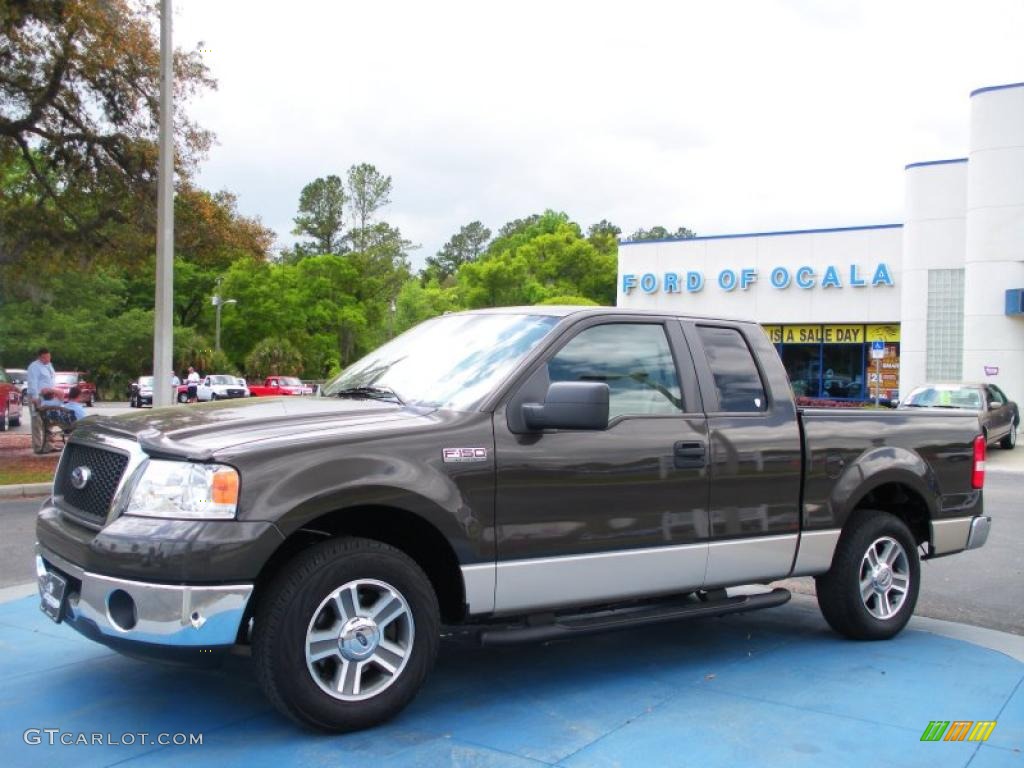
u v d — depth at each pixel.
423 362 5.14
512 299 82.81
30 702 4.50
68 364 58.53
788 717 4.49
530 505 4.51
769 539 5.37
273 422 4.27
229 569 3.77
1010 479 16.33
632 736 4.20
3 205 18.30
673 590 5.03
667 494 4.95
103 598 3.85
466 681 4.97
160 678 4.86
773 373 5.59
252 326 73.25
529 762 3.88
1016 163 26.25
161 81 15.56
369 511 4.20
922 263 29.67
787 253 33.72
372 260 86.19
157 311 15.72
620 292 36.72
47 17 15.90
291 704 3.94
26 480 12.86
